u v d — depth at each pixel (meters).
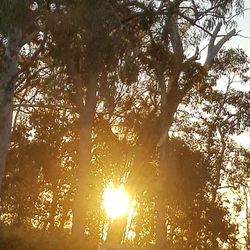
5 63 21.88
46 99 26.00
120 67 20.62
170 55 25.69
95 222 42.16
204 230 40.22
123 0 20.88
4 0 17.80
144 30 22.05
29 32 21.89
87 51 19.94
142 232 41.56
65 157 36.16
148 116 31.30
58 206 42.28
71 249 22.20
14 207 41.44
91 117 25.69
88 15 18.73
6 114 22.38
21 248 20.78
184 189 32.62
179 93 29.72
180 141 34.81
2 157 22.72
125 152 33.53
